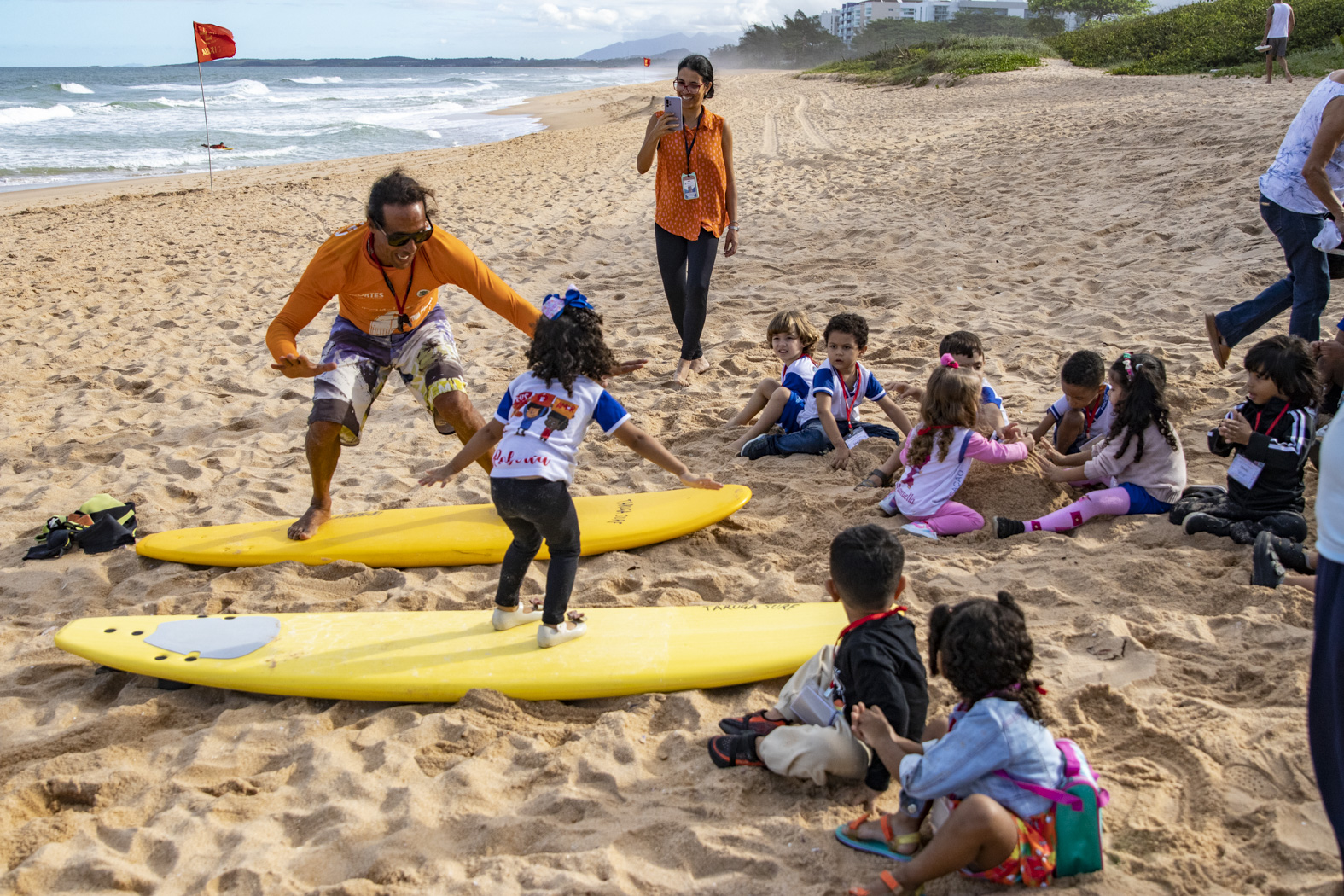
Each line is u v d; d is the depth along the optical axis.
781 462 5.29
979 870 2.34
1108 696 3.06
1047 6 75.88
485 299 4.29
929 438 4.40
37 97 57.88
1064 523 4.28
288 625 3.75
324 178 18.33
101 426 6.29
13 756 3.14
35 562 4.54
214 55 17.28
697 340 6.68
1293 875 2.35
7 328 8.52
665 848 2.61
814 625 3.61
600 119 36.72
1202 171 10.53
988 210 10.88
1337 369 4.47
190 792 2.93
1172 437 4.27
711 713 3.25
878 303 8.23
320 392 4.39
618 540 4.46
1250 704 3.02
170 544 4.52
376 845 2.67
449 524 4.59
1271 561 3.56
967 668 2.36
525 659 3.47
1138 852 2.46
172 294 9.66
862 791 2.79
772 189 13.71
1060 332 7.06
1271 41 16.94
